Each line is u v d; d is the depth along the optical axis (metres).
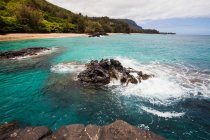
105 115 9.51
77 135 6.38
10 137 6.44
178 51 36.09
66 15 107.69
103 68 15.12
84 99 11.38
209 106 10.53
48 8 110.75
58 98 11.52
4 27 51.72
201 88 13.34
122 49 36.75
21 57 24.55
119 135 6.34
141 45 47.47
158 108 10.30
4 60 22.48
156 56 28.45
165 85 13.85
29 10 63.59
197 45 52.28
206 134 7.93
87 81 14.03
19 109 10.12
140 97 11.74
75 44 43.06
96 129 6.68
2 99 11.41
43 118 9.19
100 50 34.09
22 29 58.41
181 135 7.87
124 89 13.00
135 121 8.96
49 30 70.31
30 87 13.41
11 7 85.25
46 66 19.67
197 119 9.14
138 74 15.31
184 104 10.78
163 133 8.01
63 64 20.77
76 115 9.48
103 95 11.98
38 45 37.84
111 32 121.38
